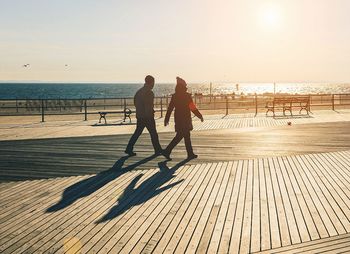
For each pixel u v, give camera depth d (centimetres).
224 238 464
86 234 480
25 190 690
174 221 521
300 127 1573
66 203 608
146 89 973
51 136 1388
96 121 1959
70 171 834
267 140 1232
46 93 13900
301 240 456
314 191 657
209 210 564
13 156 1018
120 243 452
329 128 1535
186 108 929
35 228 503
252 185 698
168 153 939
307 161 905
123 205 593
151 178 758
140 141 1233
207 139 1259
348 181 719
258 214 546
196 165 870
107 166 877
